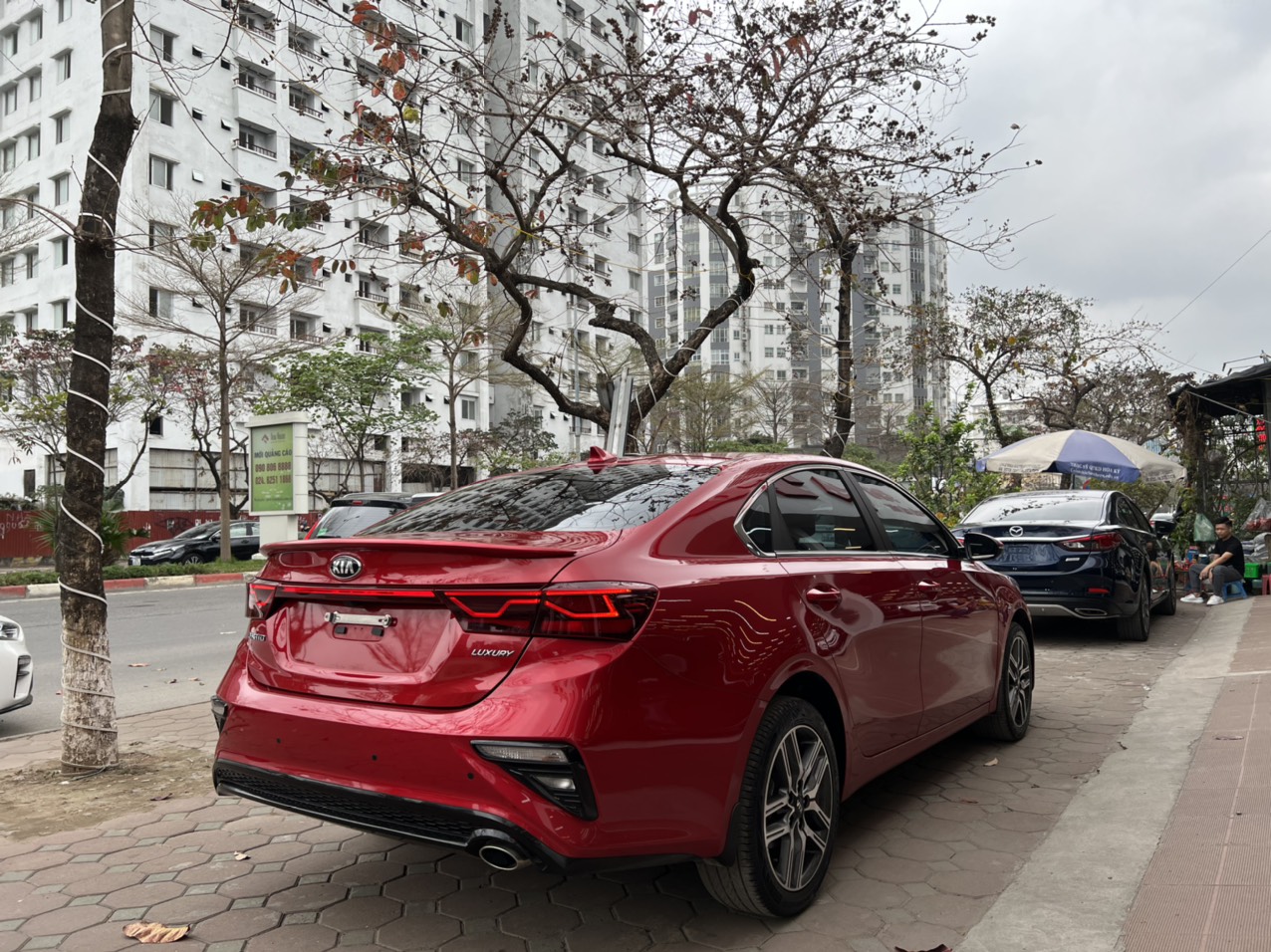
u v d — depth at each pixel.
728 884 2.81
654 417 40.59
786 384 54.09
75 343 4.78
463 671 2.52
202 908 3.11
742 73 6.73
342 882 3.34
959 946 2.69
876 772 3.50
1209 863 3.06
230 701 2.96
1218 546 11.61
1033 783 4.33
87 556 4.80
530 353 10.18
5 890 3.28
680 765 2.54
